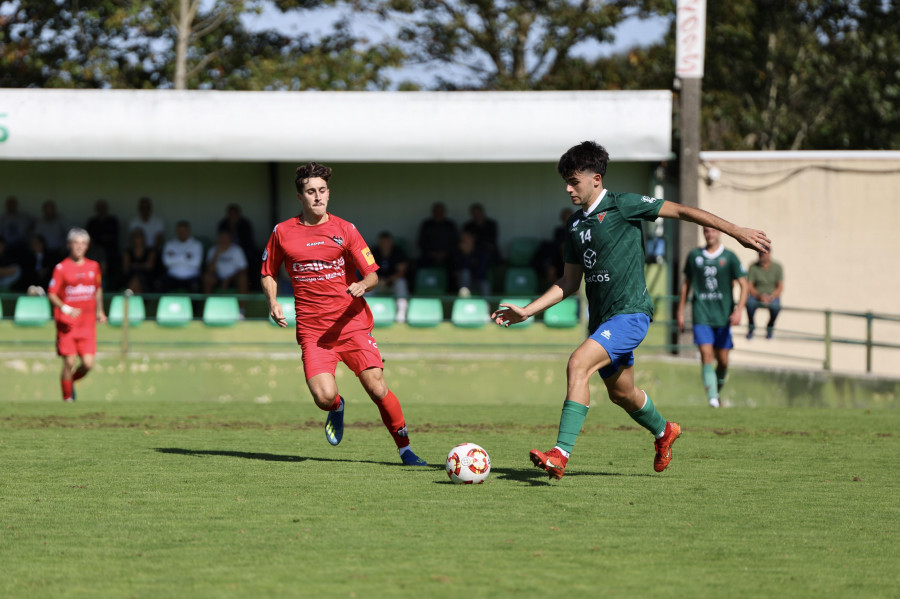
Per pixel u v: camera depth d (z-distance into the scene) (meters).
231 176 71.12
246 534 17.62
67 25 111.62
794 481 23.81
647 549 16.72
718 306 45.28
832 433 34.56
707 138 125.00
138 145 62.34
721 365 46.22
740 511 19.94
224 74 115.88
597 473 24.66
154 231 66.88
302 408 43.31
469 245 64.94
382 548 16.62
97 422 36.94
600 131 61.66
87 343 47.16
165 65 113.56
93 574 15.08
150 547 16.72
